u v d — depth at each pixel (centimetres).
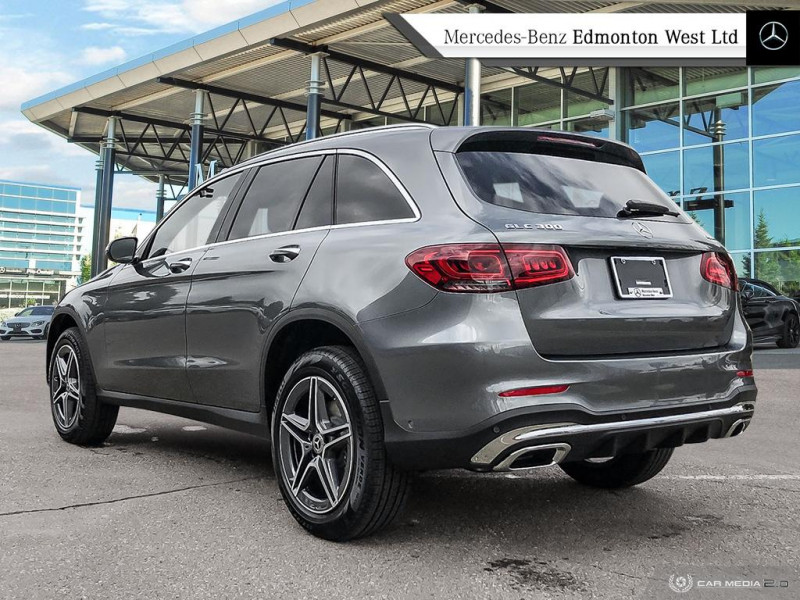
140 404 457
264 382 359
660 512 363
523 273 283
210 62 2291
